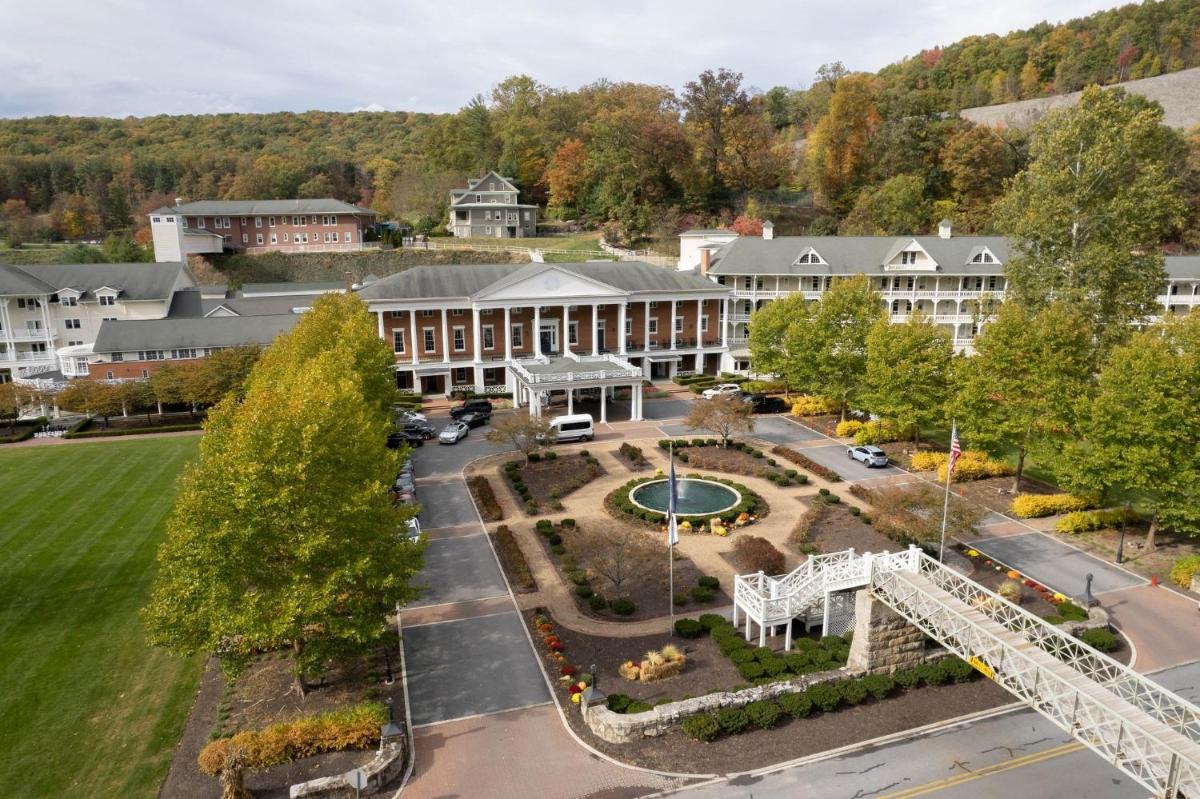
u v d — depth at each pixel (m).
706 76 126.69
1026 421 45.44
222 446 29.19
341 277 125.12
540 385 63.28
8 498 47.12
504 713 26.75
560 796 22.72
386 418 47.62
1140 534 42.16
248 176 160.50
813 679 27.62
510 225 136.12
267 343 78.12
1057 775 23.50
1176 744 18.78
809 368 63.56
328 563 25.48
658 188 128.88
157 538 40.56
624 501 46.66
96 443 61.41
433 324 77.06
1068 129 55.00
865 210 114.75
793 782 23.22
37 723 25.86
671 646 29.91
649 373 82.00
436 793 22.84
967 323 86.75
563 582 36.97
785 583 31.33
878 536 41.84
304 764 23.89
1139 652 30.53
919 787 22.98
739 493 48.59
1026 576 37.12
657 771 23.77
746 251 89.38
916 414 53.66
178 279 95.94
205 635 24.39
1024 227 55.47
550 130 153.62
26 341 89.44
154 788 22.80
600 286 76.00
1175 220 55.34
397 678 28.92
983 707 27.19
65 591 34.88
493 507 45.44
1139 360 38.47
